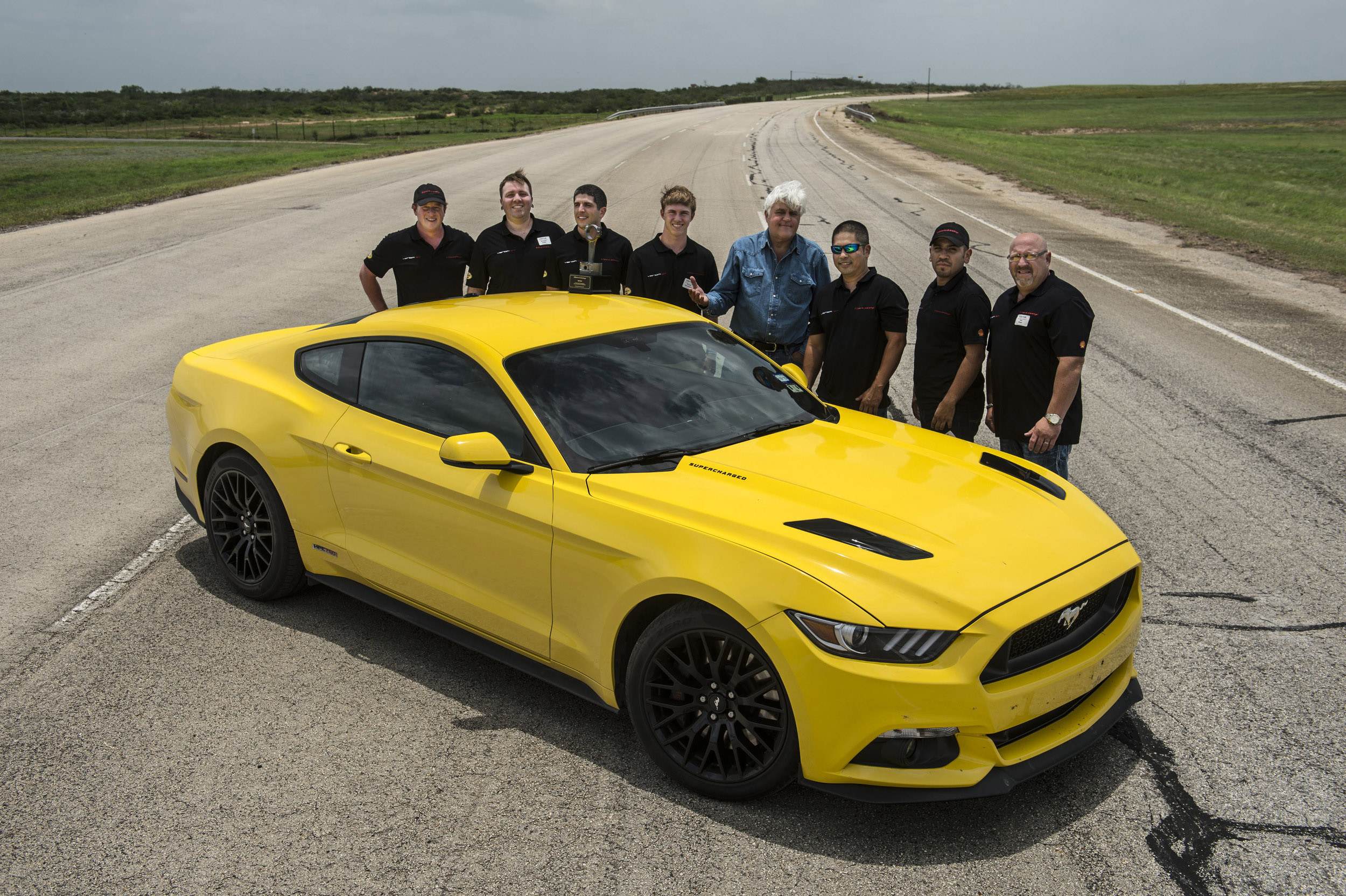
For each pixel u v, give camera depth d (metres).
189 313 11.31
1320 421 7.73
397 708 3.85
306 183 27.36
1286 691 3.91
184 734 3.65
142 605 4.68
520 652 3.84
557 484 3.58
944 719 2.91
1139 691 3.54
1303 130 66.38
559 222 18.75
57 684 3.98
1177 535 5.50
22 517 5.65
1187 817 3.17
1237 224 20.55
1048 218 21.34
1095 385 8.77
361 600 4.38
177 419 5.05
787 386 4.46
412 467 3.98
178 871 2.94
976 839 3.08
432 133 62.00
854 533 3.17
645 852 3.03
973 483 3.68
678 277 6.31
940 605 2.95
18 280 13.37
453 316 4.41
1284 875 2.89
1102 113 92.50
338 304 11.85
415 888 2.86
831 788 3.06
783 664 3.00
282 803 3.26
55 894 2.84
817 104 107.00
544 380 3.90
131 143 61.38
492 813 3.21
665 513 3.33
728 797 3.25
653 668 3.35
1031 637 3.08
